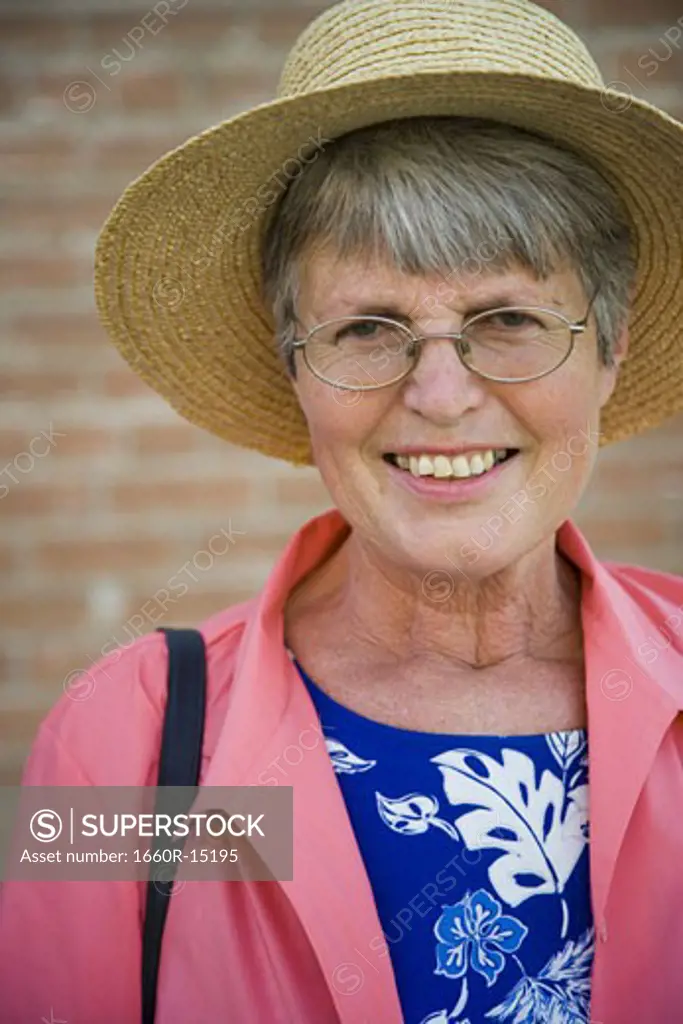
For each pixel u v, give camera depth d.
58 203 4.78
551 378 2.43
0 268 4.79
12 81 4.75
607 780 2.40
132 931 2.43
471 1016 2.31
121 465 4.84
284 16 4.74
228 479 4.86
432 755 2.46
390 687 2.58
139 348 2.90
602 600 2.59
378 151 2.41
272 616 2.64
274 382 3.03
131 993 2.41
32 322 4.80
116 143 4.77
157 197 2.61
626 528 4.89
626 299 2.63
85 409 4.83
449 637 2.62
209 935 2.37
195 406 3.03
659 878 2.37
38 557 4.84
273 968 2.35
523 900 2.37
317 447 2.55
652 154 2.48
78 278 4.80
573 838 2.41
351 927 2.31
